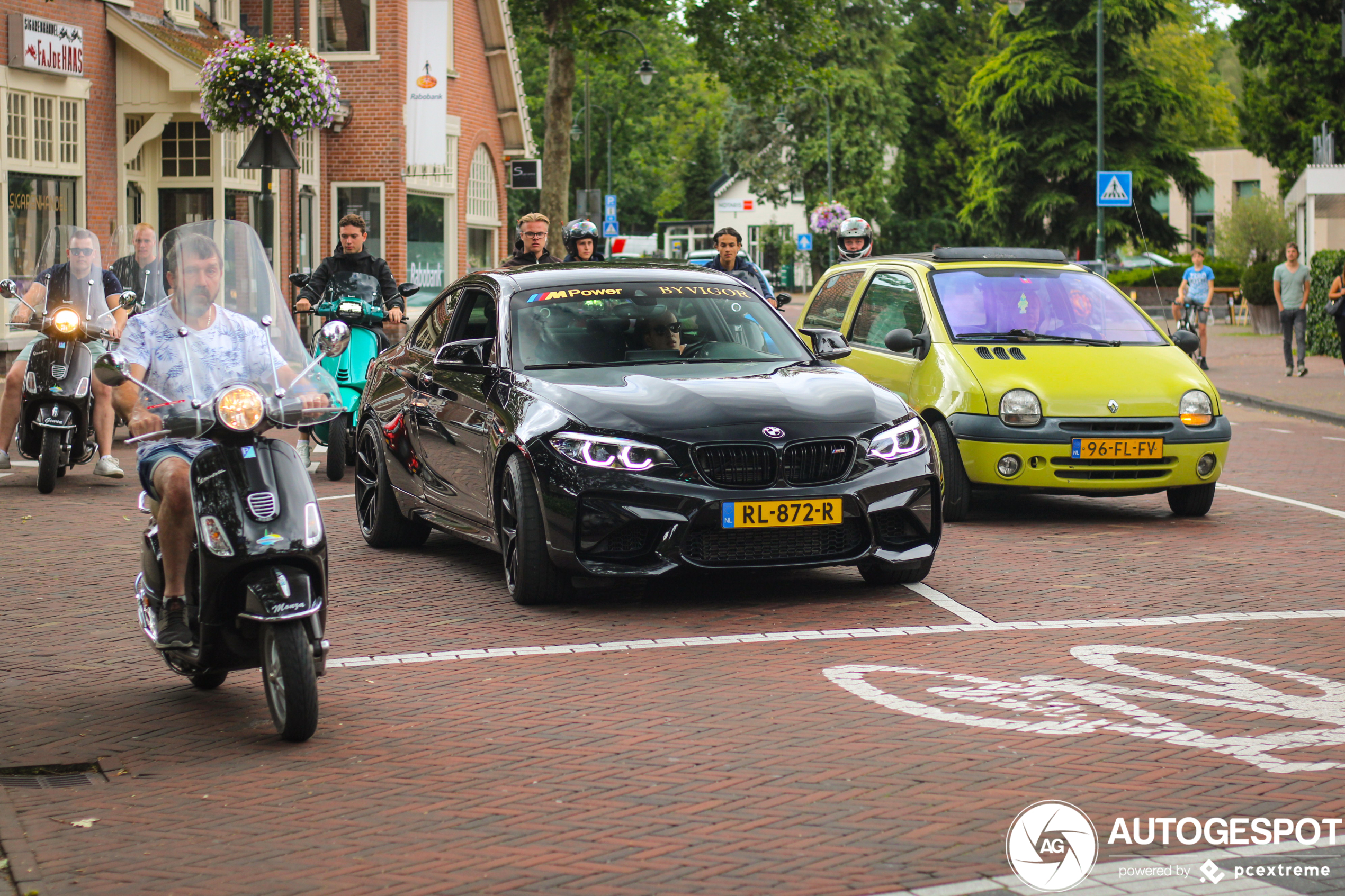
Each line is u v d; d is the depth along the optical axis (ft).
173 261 19.99
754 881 13.85
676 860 14.40
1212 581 28.71
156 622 20.13
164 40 76.18
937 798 16.19
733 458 25.29
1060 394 35.32
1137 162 187.83
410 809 16.02
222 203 81.82
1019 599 27.02
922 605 26.48
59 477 43.52
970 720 19.19
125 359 19.48
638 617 25.58
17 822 15.71
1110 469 35.14
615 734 18.72
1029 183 194.90
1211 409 35.99
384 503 32.37
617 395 26.17
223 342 20.03
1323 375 83.87
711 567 25.18
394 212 99.45
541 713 19.74
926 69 248.93
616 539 25.25
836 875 13.96
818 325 43.88
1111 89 187.83
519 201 253.03
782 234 257.34
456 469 28.94
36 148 70.23
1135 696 20.30
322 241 99.45
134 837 15.25
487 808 16.02
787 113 229.04
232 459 18.92
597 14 119.85
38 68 69.21
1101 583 28.53
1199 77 273.95
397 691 20.93
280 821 15.69
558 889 13.71
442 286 109.70
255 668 20.74
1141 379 35.96
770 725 19.04
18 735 19.03
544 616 25.75
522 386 27.14
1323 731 18.57
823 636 24.03
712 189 293.02
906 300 39.45
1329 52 159.74
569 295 29.63
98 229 74.84
